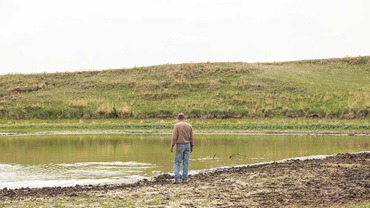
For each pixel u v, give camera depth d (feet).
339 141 95.61
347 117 141.69
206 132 120.57
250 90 178.29
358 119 139.54
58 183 49.80
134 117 154.10
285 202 38.01
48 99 177.06
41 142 95.55
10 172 57.11
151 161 66.85
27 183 49.88
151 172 57.16
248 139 100.68
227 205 37.22
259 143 91.50
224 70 203.00
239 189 44.11
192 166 61.82
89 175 54.90
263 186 45.52
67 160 68.03
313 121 137.28
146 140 99.60
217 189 44.27
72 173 56.39
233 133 117.70
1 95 185.78
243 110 153.99
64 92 188.75
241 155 72.95
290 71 205.36
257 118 147.84
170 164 63.82
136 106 166.40
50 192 43.60
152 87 189.06
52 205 37.70
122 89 190.29
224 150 79.51
